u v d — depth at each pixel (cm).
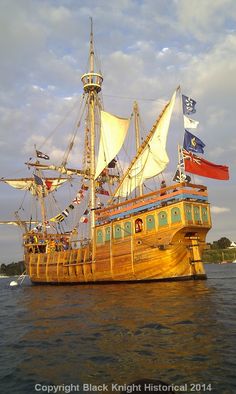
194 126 3762
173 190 3594
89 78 5628
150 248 3653
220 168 3769
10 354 1312
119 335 1454
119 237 4019
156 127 4506
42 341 1463
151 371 1030
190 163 3625
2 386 999
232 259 15612
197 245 3628
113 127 5241
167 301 2277
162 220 3572
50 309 2412
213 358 1101
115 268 4044
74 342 1403
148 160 4647
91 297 2916
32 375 1072
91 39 5744
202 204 3569
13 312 2464
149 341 1330
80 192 5225
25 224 6306
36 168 5969
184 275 3581
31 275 5638
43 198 6184
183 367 1044
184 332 1425
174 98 4238
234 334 1350
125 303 2338
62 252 5047
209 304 2073
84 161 5659
